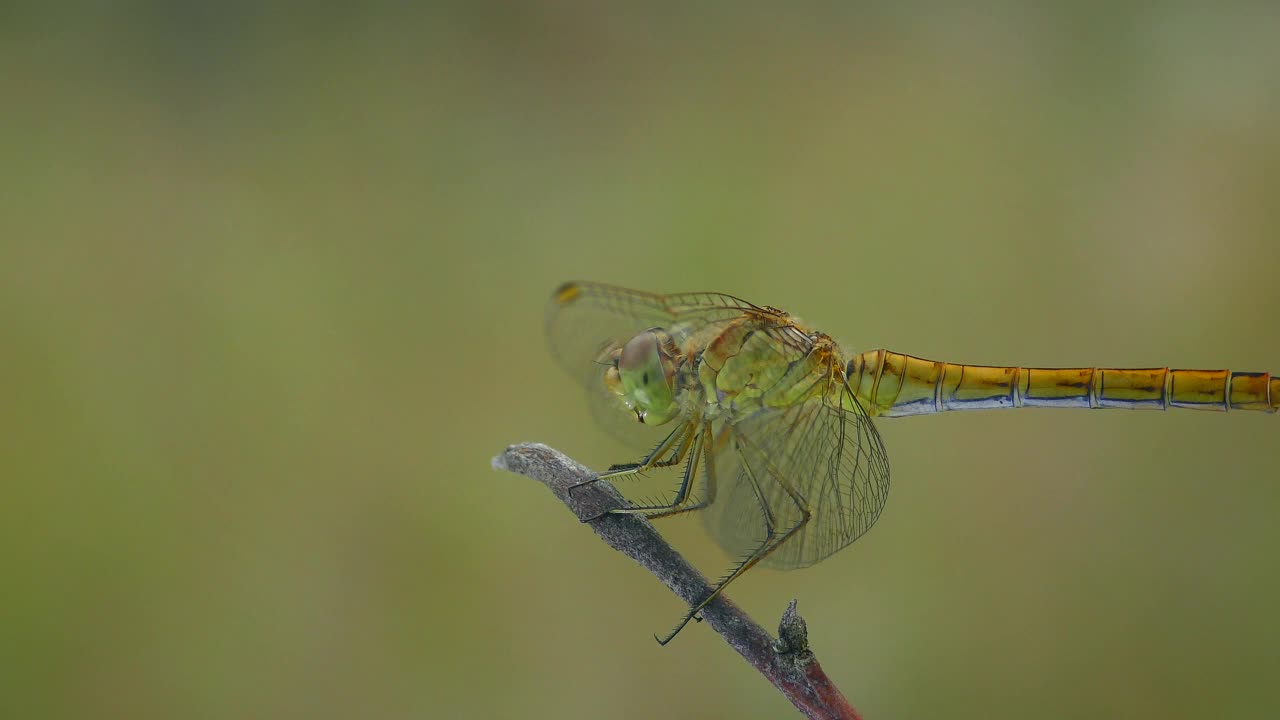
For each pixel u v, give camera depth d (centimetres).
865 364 46
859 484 45
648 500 45
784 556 45
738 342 45
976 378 46
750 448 45
